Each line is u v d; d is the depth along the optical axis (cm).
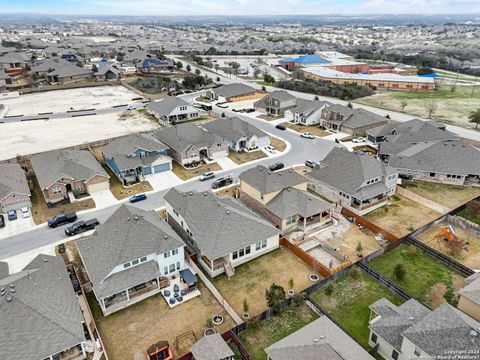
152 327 3391
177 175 6500
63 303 3259
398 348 2906
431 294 3756
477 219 5044
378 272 4066
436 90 13688
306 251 4472
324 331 3014
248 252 4244
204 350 2891
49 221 4934
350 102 11744
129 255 3684
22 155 7150
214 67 17812
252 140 7600
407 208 5416
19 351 2794
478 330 2758
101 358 3084
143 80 13538
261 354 3111
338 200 5516
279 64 18812
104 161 6938
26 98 11750
